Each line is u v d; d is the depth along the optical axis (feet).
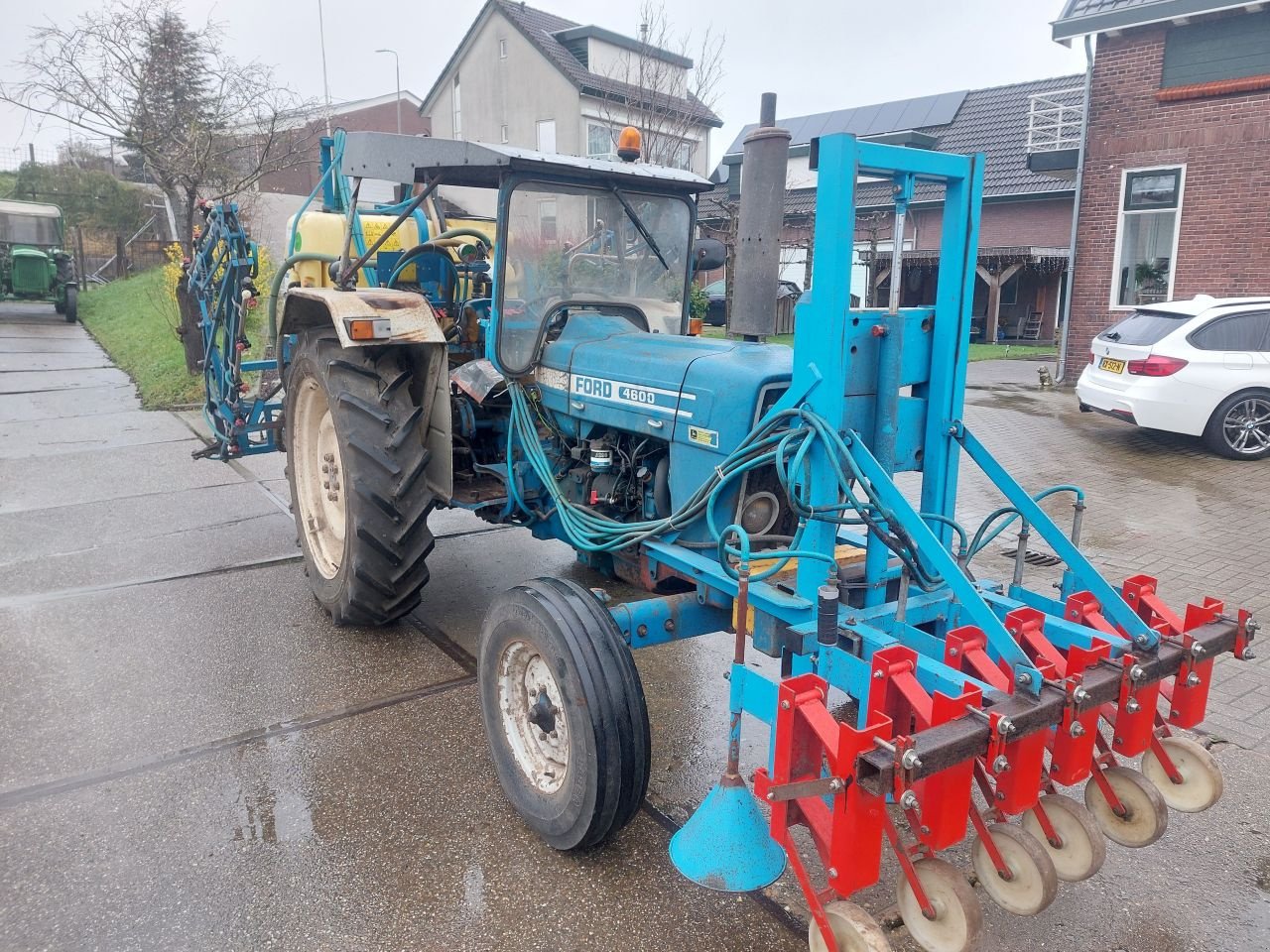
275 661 13.15
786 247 59.52
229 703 11.91
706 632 9.95
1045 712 6.86
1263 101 34.09
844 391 8.34
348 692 12.26
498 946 7.78
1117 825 8.34
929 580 8.71
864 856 6.54
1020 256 65.16
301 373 13.92
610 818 8.43
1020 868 7.11
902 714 7.07
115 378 39.37
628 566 11.59
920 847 7.18
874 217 53.16
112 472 23.97
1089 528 19.85
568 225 12.26
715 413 9.36
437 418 12.82
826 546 8.40
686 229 13.57
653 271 13.34
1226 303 26.63
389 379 12.73
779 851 7.53
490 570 17.22
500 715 9.63
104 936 7.80
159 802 9.73
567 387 11.54
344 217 16.93
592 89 74.13
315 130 52.75
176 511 20.56
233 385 17.42
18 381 38.14
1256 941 7.97
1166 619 8.47
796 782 6.64
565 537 12.81
